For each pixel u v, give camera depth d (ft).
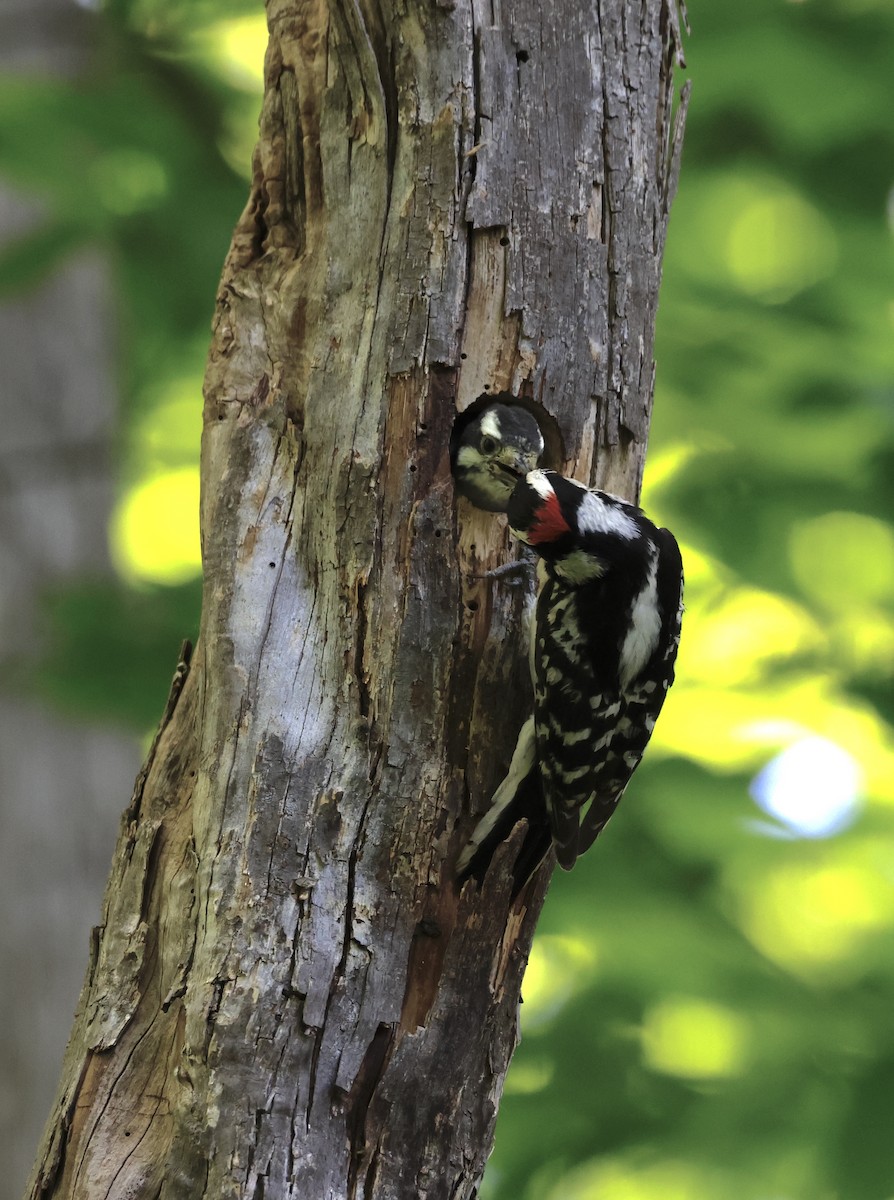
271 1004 26.43
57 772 52.49
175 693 30.71
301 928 27.09
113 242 55.42
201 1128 25.75
